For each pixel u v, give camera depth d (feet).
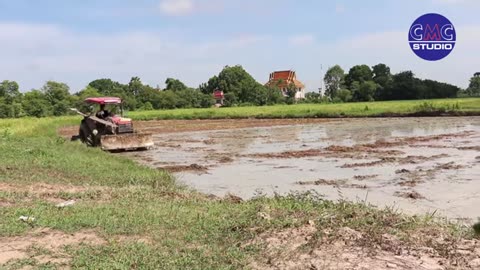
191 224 23.12
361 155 58.95
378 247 18.92
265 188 39.88
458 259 17.93
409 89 268.00
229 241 20.30
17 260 17.98
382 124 116.88
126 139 68.23
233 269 17.07
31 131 90.48
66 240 20.59
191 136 99.14
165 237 21.06
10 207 26.20
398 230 21.42
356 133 93.04
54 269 17.13
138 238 21.02
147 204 28.04
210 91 357.20
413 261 17.53
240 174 47.57
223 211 25.94
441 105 152.25
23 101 207.41
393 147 66.64
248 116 165.07
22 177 37.68
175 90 322.96
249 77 342.44
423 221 23.58
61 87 215.10
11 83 225.15
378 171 46.70
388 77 314.76
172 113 178.40
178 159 60.85
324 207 25.91
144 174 42.86
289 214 23.88
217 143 81.92
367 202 33.12
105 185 37.24
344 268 16.74
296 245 19.19
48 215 24.35
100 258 18.15
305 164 53.31
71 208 26.25
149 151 70.74
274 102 304.91
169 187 37.19
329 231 20.51
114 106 75.05
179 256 18.45
